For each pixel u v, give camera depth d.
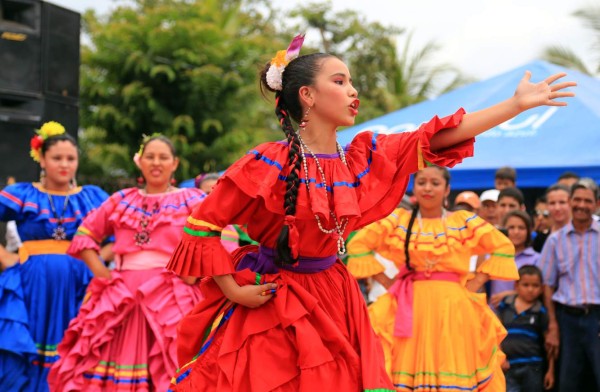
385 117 14.34
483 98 13.67
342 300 3.78
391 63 28.88
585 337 7.29
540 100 3.46
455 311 6.12
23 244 7.11
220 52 22.48
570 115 12.70
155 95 22.42
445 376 5.97
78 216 7.15
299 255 3.69
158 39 21.95
